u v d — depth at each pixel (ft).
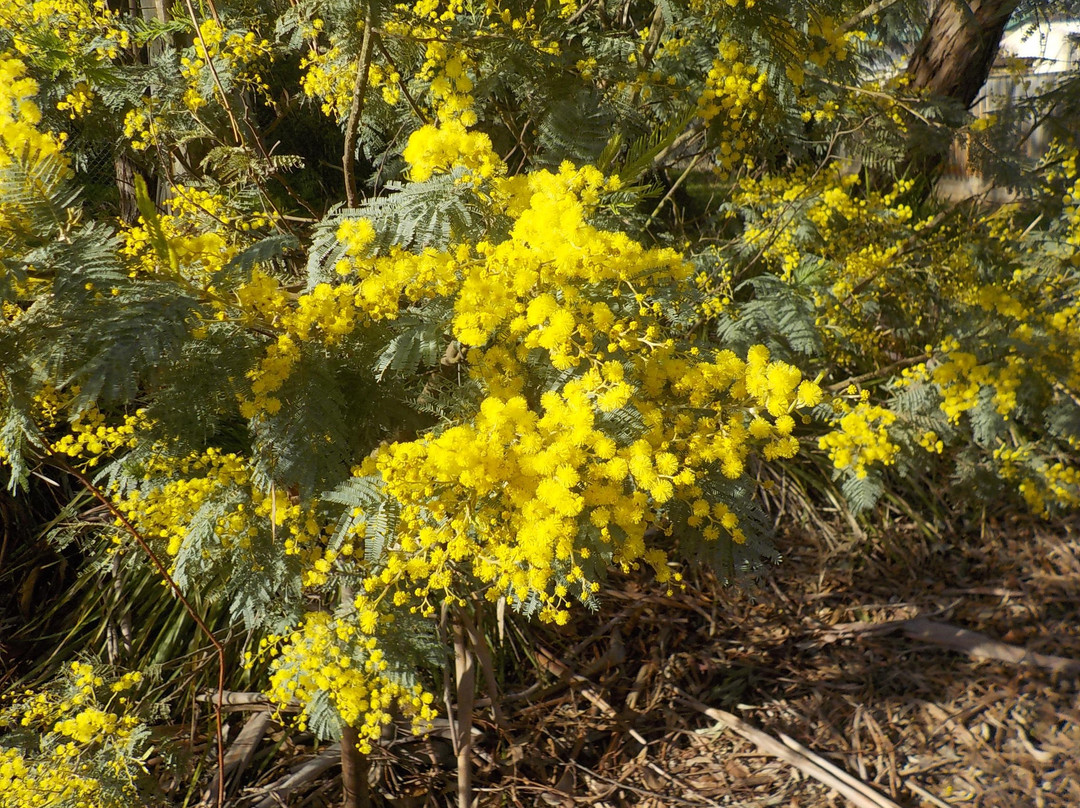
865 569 12.01
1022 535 12.44
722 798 8.66
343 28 6.75
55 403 5.31
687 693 10.16
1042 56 12.90
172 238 5.50
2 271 4.36
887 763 9.00
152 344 4.11
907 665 10.32
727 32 8.04
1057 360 9.21
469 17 7.63
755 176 11.71
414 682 5.95
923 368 9.98
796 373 4.82
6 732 8.56
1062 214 10.68
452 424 5.46
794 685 10.19
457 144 4.99
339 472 5.08
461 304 4.70
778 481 12.86
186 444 5.43
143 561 8.62
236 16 9.25
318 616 6.02
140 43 9.46
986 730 9.32
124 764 6.64
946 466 13.39
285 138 11.93
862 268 11.02
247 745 8.83
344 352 5.33
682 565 11.72
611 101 8.36
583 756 9.34
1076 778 8.50
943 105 10.00
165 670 9.43
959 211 11.24
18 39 7.60
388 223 4.84
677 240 10.19
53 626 10.15
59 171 4.84
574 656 10.49
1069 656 10.26
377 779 8.79
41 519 10.63
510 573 5.02
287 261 7.77
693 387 4.97
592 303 4.97
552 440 4.64
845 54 8.23
